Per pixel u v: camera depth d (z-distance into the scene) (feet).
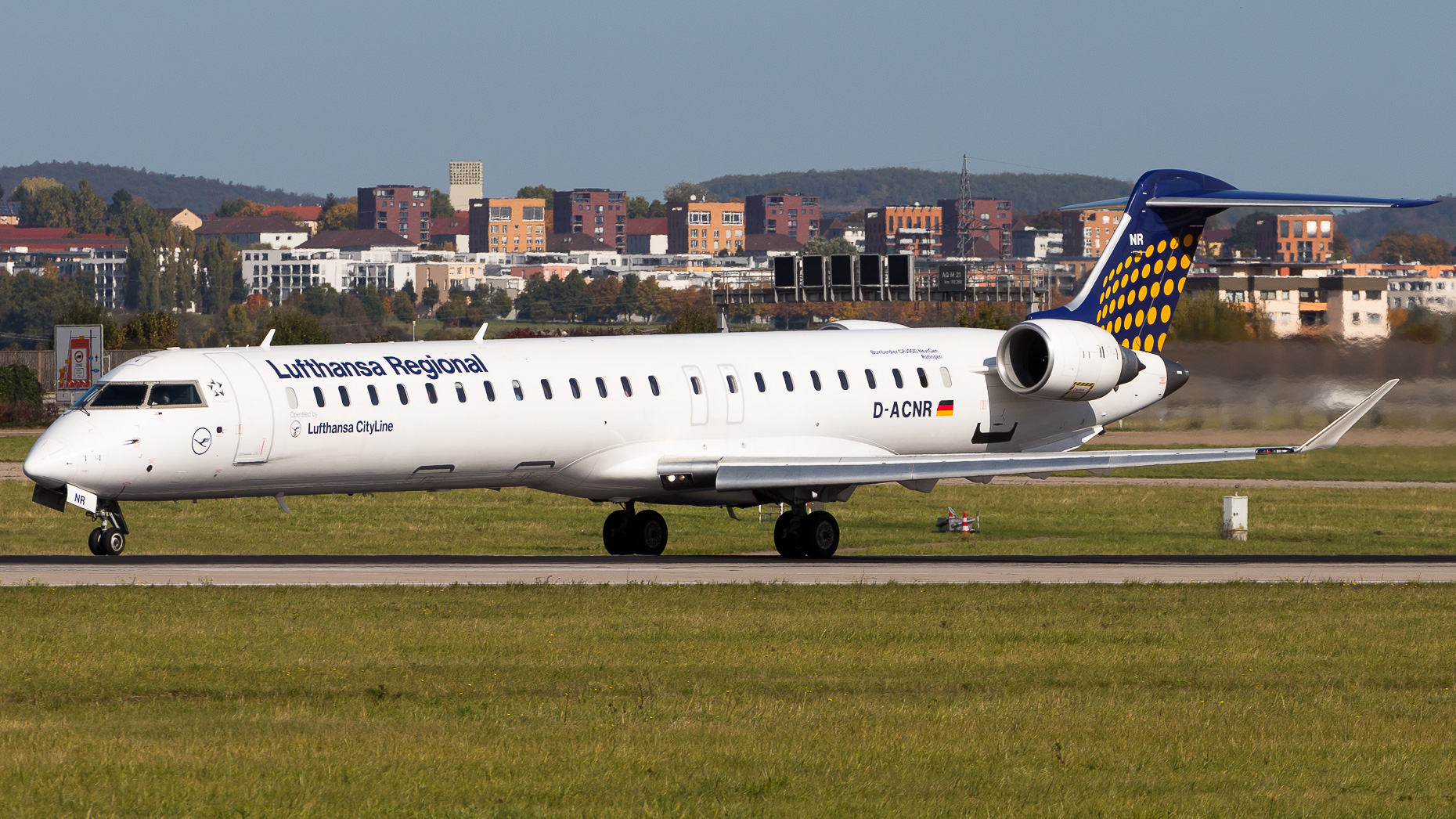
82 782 148.15
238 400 331.16
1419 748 173.78
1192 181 452.35
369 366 349.41
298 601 265.34
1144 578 329.11
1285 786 156.15
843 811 143.95
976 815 143.54
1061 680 212.64
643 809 143.33
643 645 231.09
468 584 293.02
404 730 172.76
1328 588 309.22
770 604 274.36
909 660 223.92
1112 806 147.23
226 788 147.13
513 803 144.56
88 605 255.29
